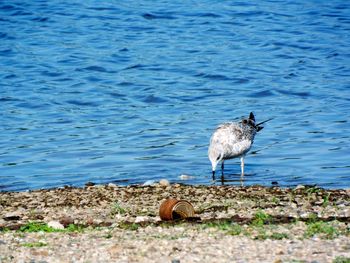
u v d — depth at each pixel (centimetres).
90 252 1266
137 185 2105
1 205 1847
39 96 3597
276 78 3856
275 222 1473
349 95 3516
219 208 1675
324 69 4050
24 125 3103
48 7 5344
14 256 1254
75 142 2809
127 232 1426
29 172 2406
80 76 3978
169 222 1505
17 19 5119
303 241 1302
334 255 1198
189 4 5397
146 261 1200
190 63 4153
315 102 3403
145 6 5353
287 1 5478
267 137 2797
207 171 2375
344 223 1443
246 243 1296
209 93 3619
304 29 4838
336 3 5394
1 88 3753
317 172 2312
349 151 2575
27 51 4462
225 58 4250
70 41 4662
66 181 2270
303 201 1766
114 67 4131
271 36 4684
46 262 1209
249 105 3381
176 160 2516
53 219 1614
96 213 1680
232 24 4956
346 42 4581
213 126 3025
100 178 2294
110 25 4978
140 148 2692
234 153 2308
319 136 2800
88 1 5497
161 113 3281
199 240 1327
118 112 3309
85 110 3362
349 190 1945
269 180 2225
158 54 4353
